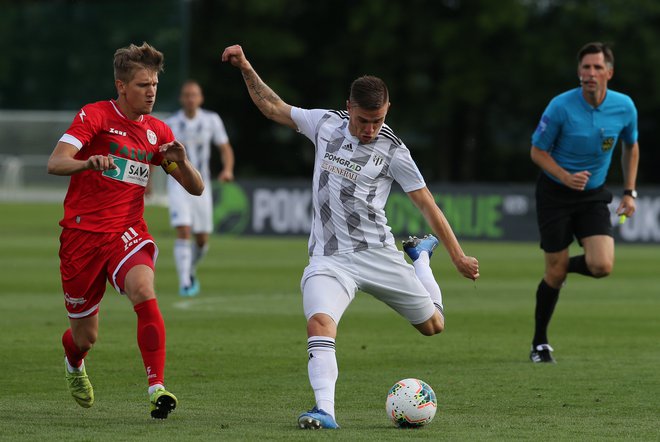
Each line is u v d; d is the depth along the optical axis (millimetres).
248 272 65688
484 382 29828
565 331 41156
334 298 23938
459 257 24297
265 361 33188
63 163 23141
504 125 170500
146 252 24734
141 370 31359
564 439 22219
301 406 26078
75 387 25422
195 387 28734
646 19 159875
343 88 165000
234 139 169500
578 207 34469
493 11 152625
